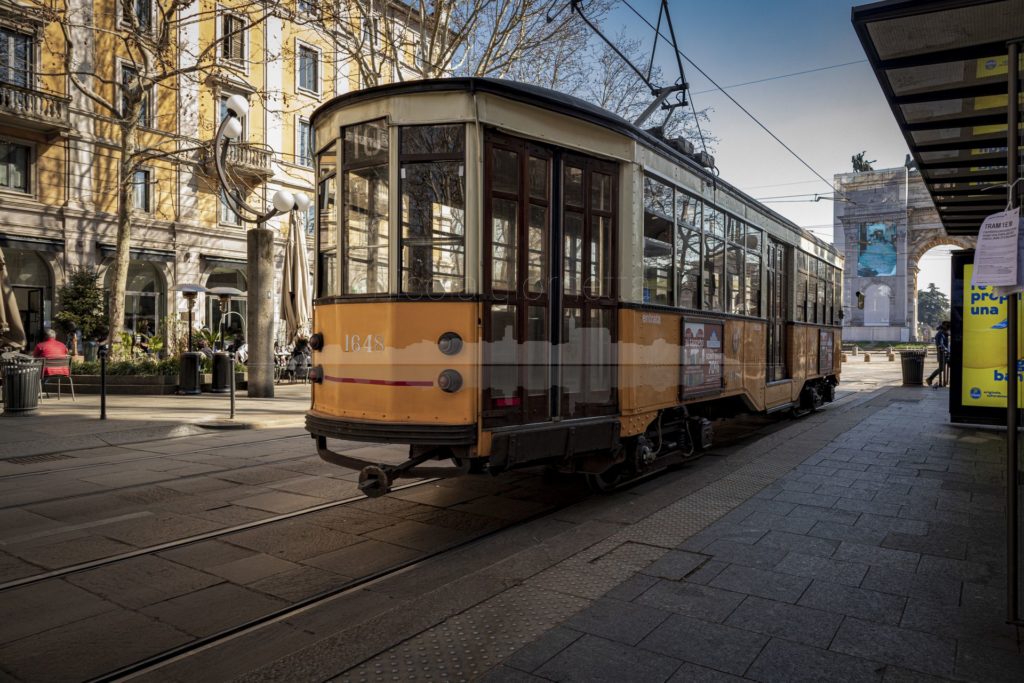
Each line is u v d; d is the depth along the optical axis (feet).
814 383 43.88
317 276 19.66
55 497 21.86
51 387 53.98
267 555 16.72
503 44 54.54
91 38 75.00
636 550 15.24
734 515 18.01
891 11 14.66
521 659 10.29
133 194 79.20
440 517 20.06
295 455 28.91
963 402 33.99
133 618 13.19
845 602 12.41
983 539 15.99
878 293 189.78
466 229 16.72
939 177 28.66
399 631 11.24
